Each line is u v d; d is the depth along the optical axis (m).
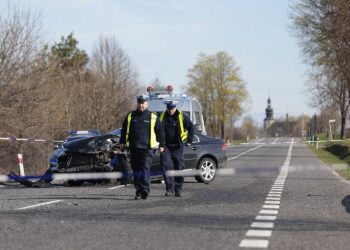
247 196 17.56
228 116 119.56
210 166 22.92
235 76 119.25
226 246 9.65
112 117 63.31
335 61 57.25
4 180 22.80
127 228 11.40
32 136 43.16
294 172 29.70
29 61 42.41
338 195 17.91
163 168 17.64
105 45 72.19
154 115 16.77
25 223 12.03
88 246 9.63
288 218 12.83
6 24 41.50
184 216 13.06
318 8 55.88
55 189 20.03
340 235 10.77
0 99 40.72
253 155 54.34
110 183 22.05
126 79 70.62
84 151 21.09
